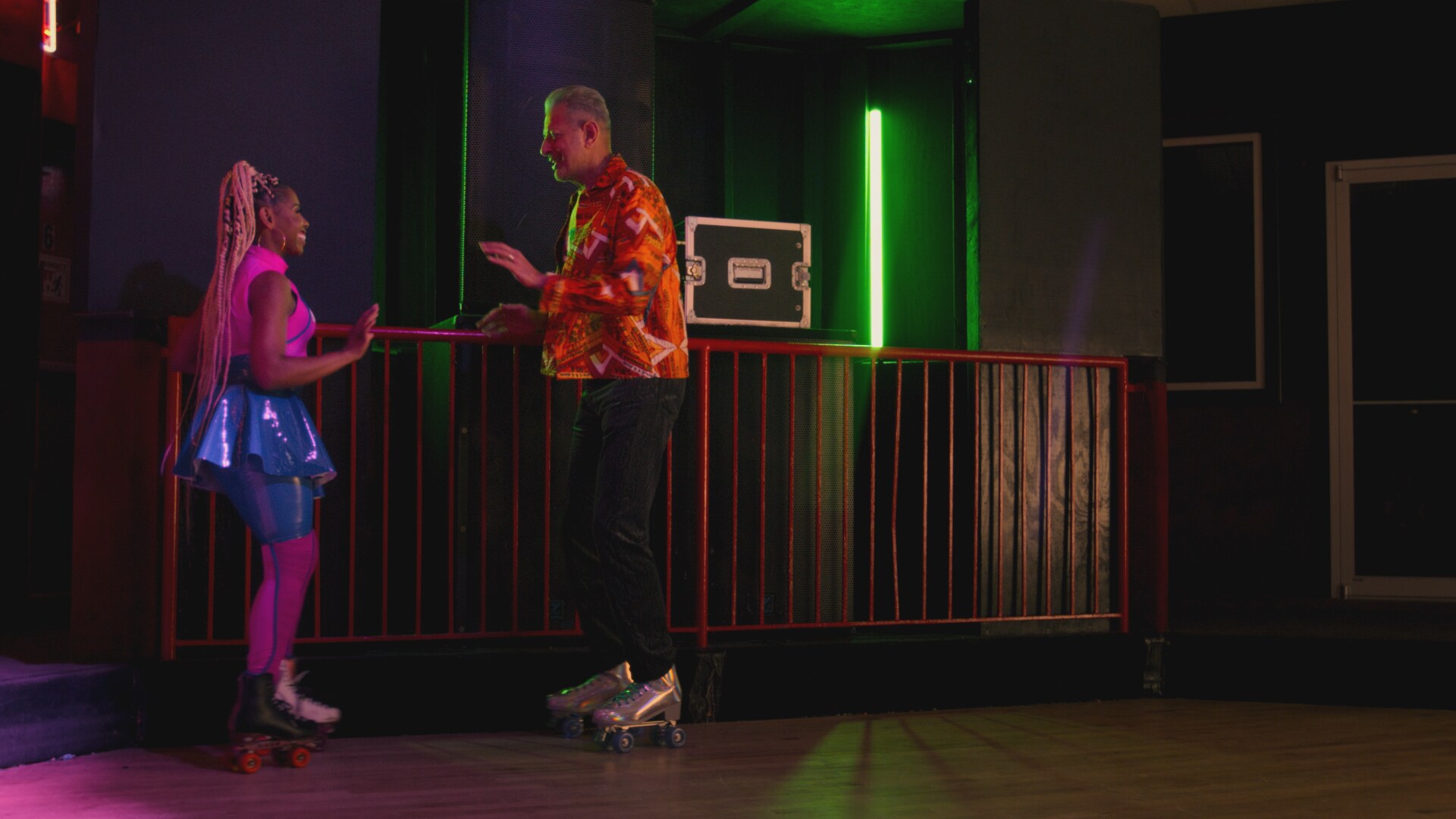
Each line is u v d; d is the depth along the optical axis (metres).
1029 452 4.45
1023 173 4.50
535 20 4.14
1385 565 5.56
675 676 3.34
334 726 3.42
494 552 3.85
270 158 3.78
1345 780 2.99
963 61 5.40
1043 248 4.52
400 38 4.90
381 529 3.94
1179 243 5.82
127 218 3.63
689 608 4.04
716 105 5.46
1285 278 5.71
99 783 2.87
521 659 3.60
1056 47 4.57
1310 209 5.69
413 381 4.15
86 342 3.53
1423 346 5.57
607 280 3.02
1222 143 5.76
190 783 2.88
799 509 4.19
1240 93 5.70
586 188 3.25
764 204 5.54
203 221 3.71
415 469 4.12
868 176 5.52
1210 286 5.78
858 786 2.87
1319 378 5.66
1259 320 5.72
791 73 5.59
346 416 3.79
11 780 2.91
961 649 4.05
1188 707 4.09
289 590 3.01
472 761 3.12
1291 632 4.41
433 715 3.53
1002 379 4.41
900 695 3.97
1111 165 4.63
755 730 3.61
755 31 5.41
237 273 2.97
